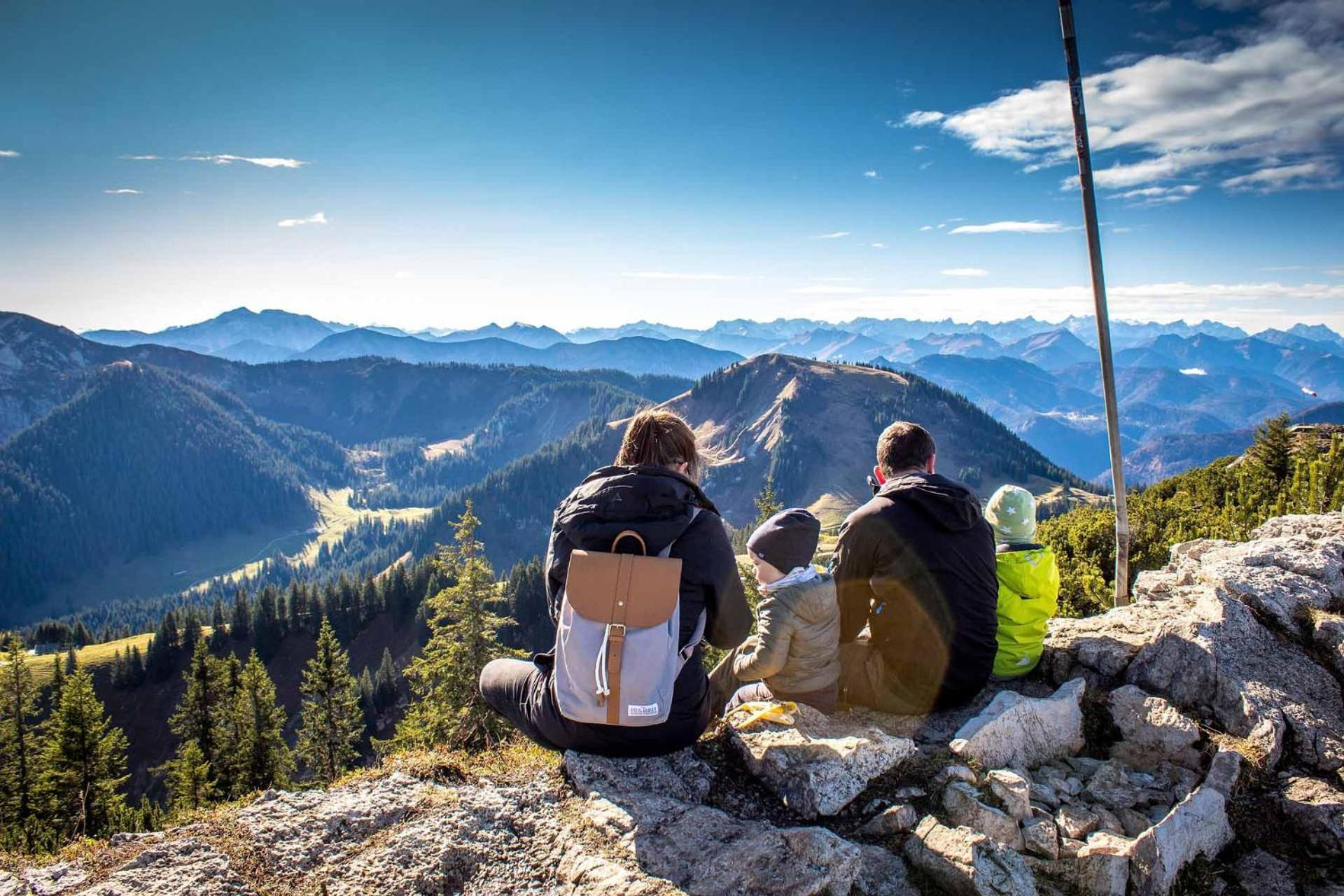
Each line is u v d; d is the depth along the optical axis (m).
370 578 142.75
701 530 4.15
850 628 5.50
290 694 120.12
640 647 3.83
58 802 36.38
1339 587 6.01
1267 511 12.75
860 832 4.01
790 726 4.76
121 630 170.50
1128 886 3.72
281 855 3.66
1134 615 6.39
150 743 107.94
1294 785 4.44
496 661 5.13
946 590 5.00
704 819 3.88
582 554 3.94
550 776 4.47
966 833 3.74
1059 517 21.94
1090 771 4.82
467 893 3.50
